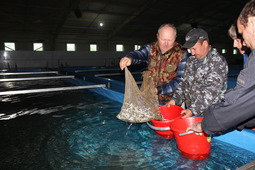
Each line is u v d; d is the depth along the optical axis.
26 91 3.55
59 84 5.64
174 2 11.58
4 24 12.16
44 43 14.46
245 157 1.58
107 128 2.26
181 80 1.92
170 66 2.13
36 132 2.17
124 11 12.36
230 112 0.90
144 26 14.83
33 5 10.32
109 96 3.86
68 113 2.85
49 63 10.59
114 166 1.49
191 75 1.74
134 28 15.11
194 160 1.53
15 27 12.81
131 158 1.60
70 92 4.40
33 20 12.14
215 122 0.96
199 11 12.99
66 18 11.89
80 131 2.18
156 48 2.19
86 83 5.19
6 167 1.51
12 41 13.51
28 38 13.95
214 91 1.49
